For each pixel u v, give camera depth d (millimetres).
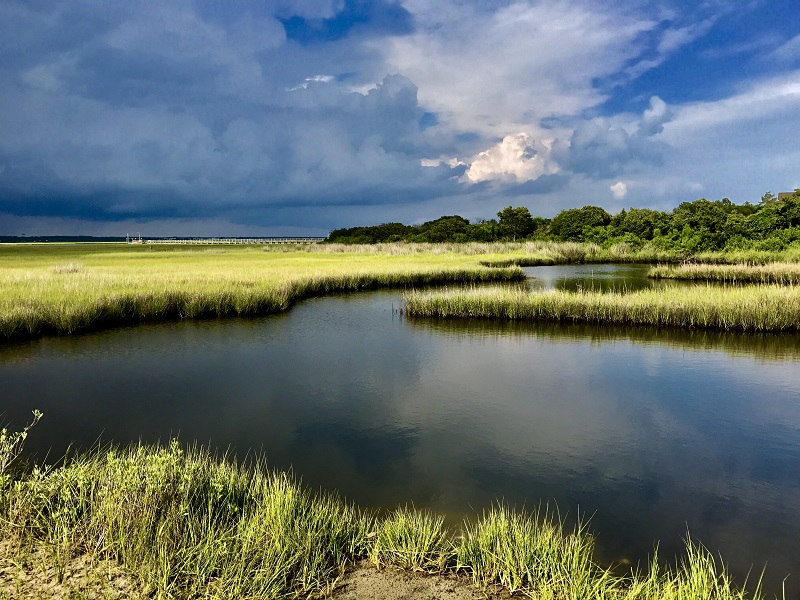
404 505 6625
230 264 43281
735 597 4551
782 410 10539
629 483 7391
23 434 6691
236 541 4602
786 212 49938
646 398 11336
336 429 9422
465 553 4867
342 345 16656
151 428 9391
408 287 31750
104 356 14883
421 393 11617
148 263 45000
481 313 21578
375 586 4480
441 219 95688
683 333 18453
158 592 3955
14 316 16953
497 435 9172
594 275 38688
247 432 9250
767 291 20406
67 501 5004
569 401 11078
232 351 15703
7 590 3977
